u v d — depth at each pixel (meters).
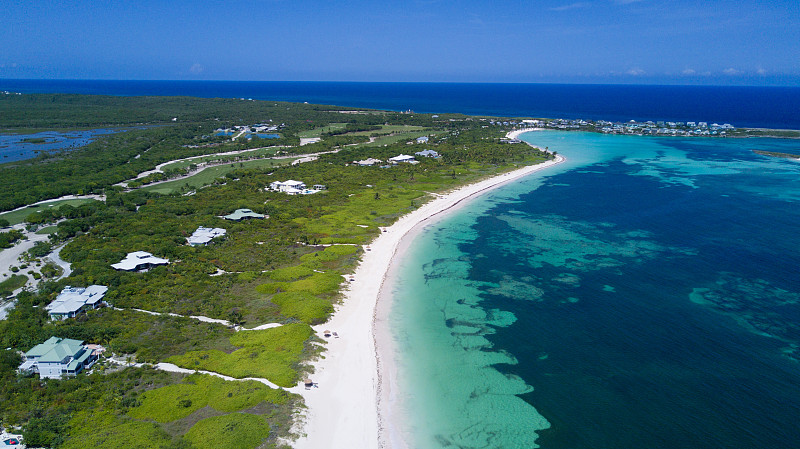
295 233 119.94
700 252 108.38
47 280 89.50
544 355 69.50
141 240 108.75
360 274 97.19
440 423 56.12
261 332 72.69
